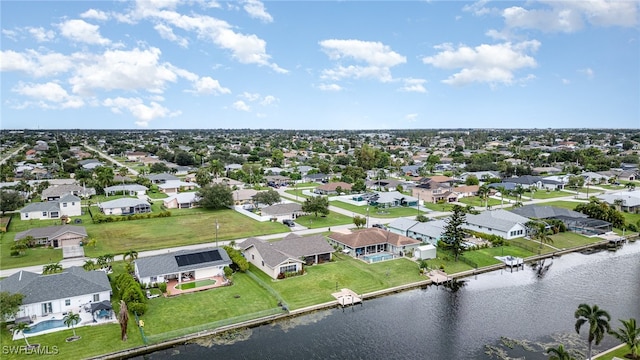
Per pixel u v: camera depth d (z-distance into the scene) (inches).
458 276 2824.8
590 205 4352.9
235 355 1846.7
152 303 2266.2
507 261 3051.2
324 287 2534.5
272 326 2105.1
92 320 2068.2
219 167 7519.7
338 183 6333.7
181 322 2066.9
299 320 2172.7
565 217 4146.2
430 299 2464.3
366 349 1915.6
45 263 2898.6
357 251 3134.8
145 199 5374.0
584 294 2568.9
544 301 2459.4
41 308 2094.0
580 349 1923.0
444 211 4835.1
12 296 1943.9
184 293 2400.3
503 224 3681.1
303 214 4571.9
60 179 6387.8
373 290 2527.1
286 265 2684.5
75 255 3063.5
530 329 2122.3
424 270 2827.3
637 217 4515.3
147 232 3779.5
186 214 4591.5
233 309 2215.8
